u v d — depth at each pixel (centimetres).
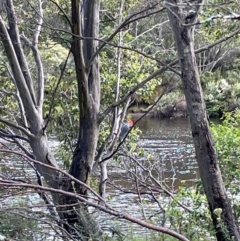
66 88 1144
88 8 870
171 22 610
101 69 1147
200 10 584
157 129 2911
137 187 871
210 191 612
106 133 1072
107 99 1112
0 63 1079
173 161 1870
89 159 855
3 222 588
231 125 816
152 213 728
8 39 844
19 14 1060
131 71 1120
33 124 872
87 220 600
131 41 1126
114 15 1180
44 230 679
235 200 692
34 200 843
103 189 975
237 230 602
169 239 553
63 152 1146
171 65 771
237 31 675
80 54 807
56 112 1120
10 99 1130
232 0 577
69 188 828
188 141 2505
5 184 470
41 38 1157
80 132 859
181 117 3116
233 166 732
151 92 1140
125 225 648
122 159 1163
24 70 901
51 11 1048
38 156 862
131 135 1138
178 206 753
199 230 630
